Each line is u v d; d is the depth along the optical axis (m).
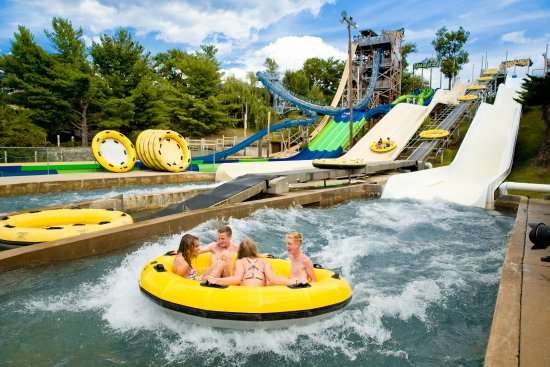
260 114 54.91
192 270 5.82
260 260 5.47
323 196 16.28
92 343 5.05
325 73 84.94
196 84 50.56
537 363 3.40
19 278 7.21
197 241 5.80
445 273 8.09
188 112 49.25
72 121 38.19
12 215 9.79
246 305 4.73
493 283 7.50
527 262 6.54
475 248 10.00
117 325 5.49
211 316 4.78
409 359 4.87
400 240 10.73
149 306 5.73
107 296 6.46
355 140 39.81
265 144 49.00
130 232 9.24
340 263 8.77
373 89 49.78
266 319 4.72
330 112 41.81
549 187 15.36
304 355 4.90
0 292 6.64
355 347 5.12
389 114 39.38
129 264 8.07
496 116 28.22
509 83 37.81
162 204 14.76
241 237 10.77
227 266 5.62
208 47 52.84
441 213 14.43
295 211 14.58
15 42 34.78
